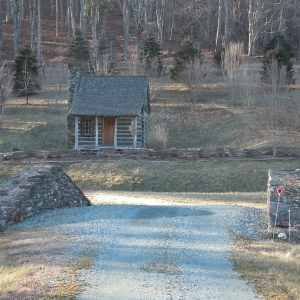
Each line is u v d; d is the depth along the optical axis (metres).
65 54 68.88
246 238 13.16
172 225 14.41
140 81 41.78
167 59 75.06
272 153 37.25
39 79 62.69
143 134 40.88
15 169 33.69
